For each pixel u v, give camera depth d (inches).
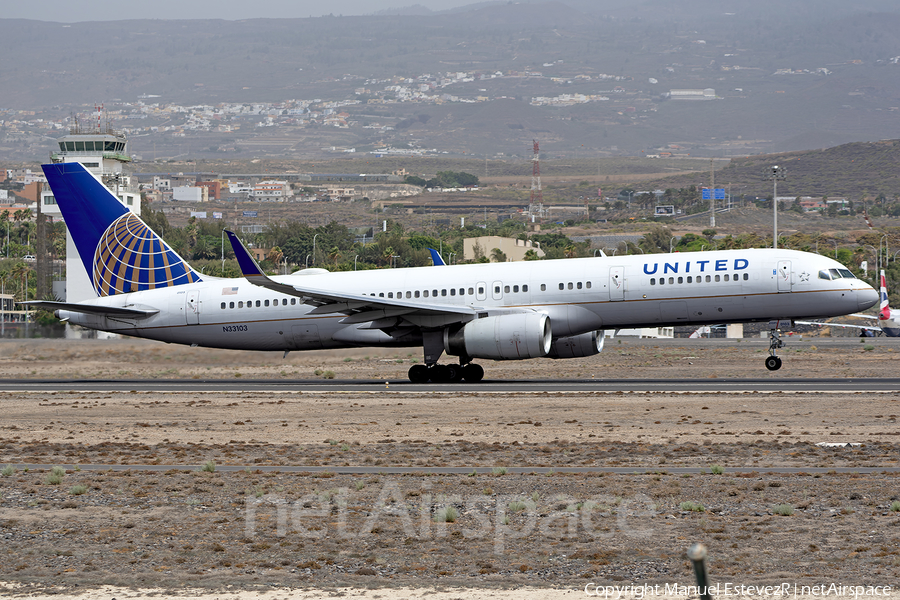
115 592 1945.1
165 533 2406.5
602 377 7066.9
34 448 3799.2
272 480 3043.8
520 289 6343.5
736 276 6063.0
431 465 3284.9
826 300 5969.5
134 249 7180.1
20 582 2015.3
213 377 7711.6
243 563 2149.4
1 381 7367.1
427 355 6348.4
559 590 1932.8
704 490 2810.0
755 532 2349.9
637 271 6190.9
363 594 1919.3
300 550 2250.2
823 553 2159.2
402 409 4923.7
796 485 2842.0
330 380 7130.9
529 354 6033.5
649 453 3452.3
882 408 4527.6
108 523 2524.6
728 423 4136.3
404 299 6535.4
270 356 7308.1
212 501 2765.7
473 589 1945.1
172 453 3631.9
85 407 5270.7
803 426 3993.6
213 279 7086.6
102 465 3398.1
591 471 3122.5
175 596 1916.8
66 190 7219.5
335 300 6166.3
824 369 7613.2
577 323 6245.1
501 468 3134.8
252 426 4360.2
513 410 4781.0
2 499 2829.7
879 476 2933.1
